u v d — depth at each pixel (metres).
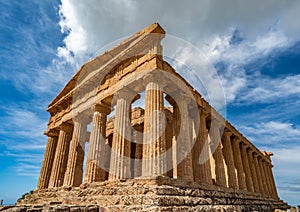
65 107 26.75
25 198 22.61
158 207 9.92
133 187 12.20
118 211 11.13
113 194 13.16
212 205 14.30
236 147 29.97
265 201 31.50
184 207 11.28
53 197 18.89
